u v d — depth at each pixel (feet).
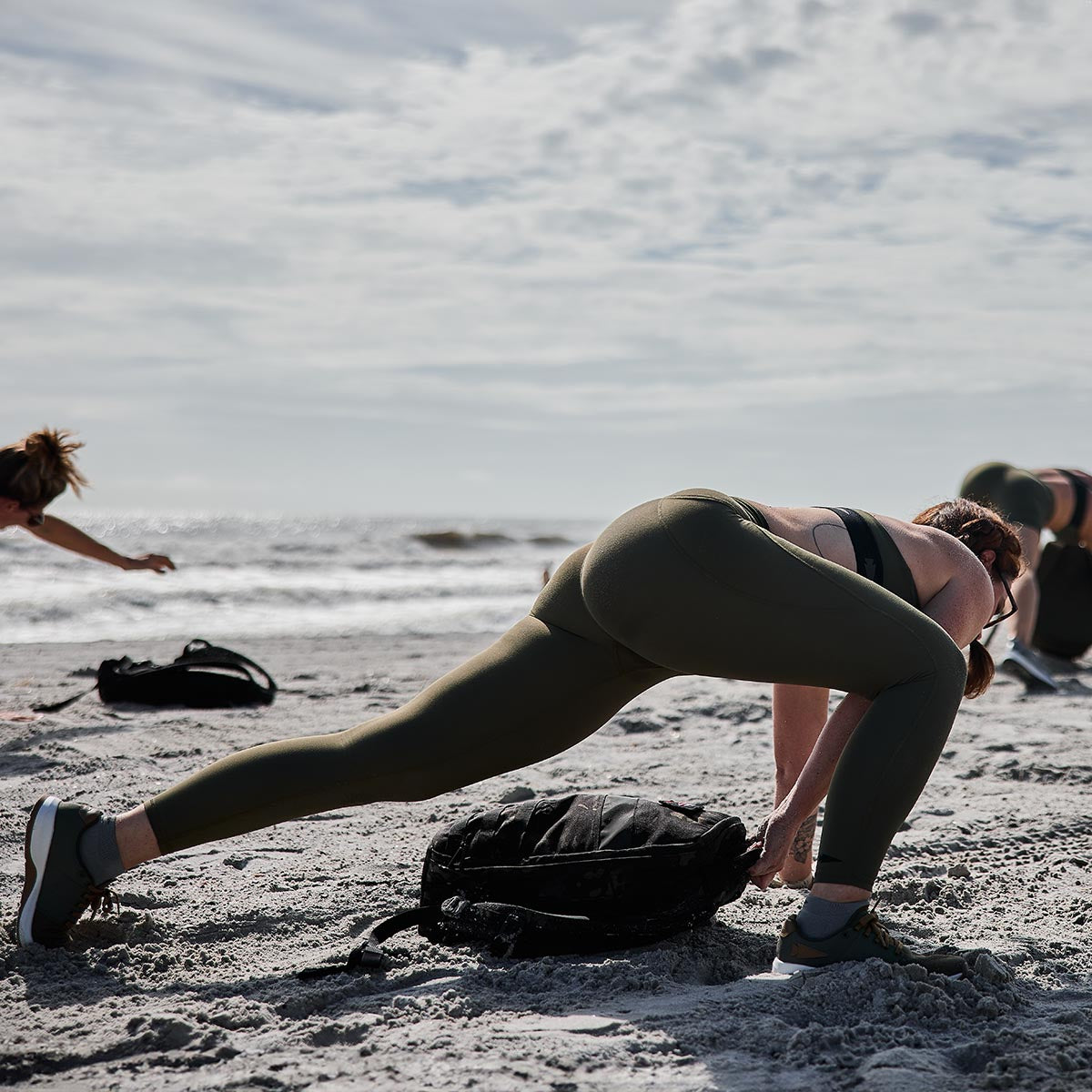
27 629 36.55
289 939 8.57
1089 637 25.91
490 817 8.61
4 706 19.11
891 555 7.95
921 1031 6.62
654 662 7.42
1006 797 13.73
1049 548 26.27
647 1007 7.03
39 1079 6.07
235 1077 6.00
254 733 17.08
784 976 7.46
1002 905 9.57
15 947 7.91
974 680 8.81
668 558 7.11
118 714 18.40
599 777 14.75
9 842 10.96
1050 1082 5.93
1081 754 16.08
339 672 24.89
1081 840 11.71
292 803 7.66
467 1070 6.07
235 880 10.00
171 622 39.75
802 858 9.96
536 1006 7.10
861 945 7.32
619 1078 6.01
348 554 82.43
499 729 7.70
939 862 10.96
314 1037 6.60
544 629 8.00
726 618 7.04
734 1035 6.55
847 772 7.18
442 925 8.34
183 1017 6.75
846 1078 5.99
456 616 43.39
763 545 7.20
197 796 7.75
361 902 9.41
